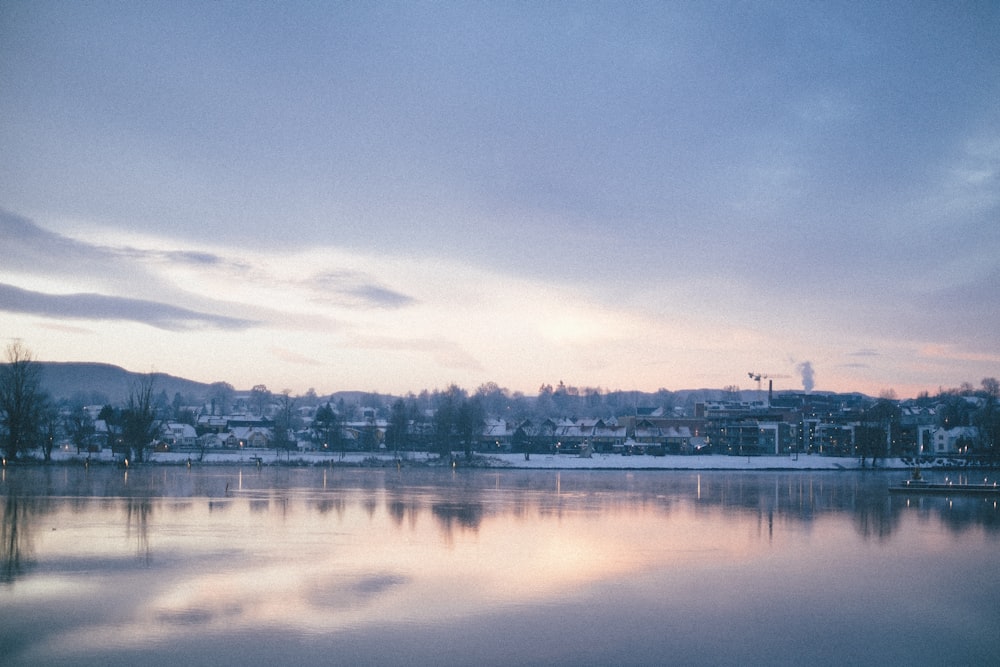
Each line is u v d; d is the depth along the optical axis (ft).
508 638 107.55
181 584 135.03
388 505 268.82
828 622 119.14
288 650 100.94
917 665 101.14
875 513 275.59
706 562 163.94
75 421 638.53
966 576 155.53
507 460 639.35
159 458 590.14
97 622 112.06
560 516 241.76
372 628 110.83
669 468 613.52
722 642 108.17
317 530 200.85
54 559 156.66
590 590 135.54
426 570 149.18
